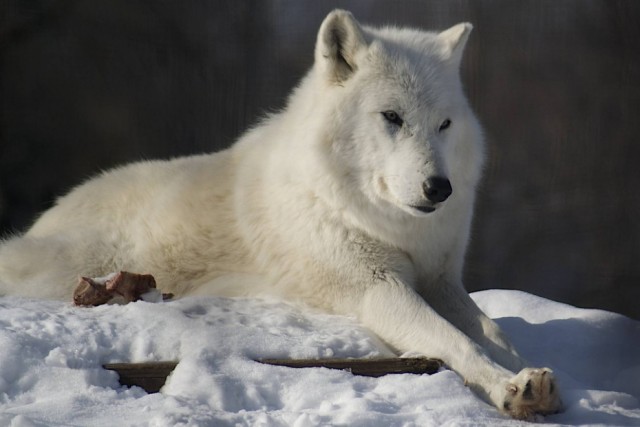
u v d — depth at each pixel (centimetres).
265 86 2416
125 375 838
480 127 1077
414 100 985
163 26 2358
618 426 809
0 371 811
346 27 1015
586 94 2512
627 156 2491
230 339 877
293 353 879
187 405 780
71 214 1202
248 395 813
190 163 1212
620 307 2350
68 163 2255
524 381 820
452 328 931
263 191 1084
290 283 1050
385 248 1013
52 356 831
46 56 2245
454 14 2541
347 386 830
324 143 1012
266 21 2462
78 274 1137
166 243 1137
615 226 2453
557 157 2503
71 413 755
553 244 2447
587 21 2530
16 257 1140
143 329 884
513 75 2520
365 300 1004
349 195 1006
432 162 951
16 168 2217
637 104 2494
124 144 2300
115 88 2300
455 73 1040
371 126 991
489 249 2433
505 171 2503
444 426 761
